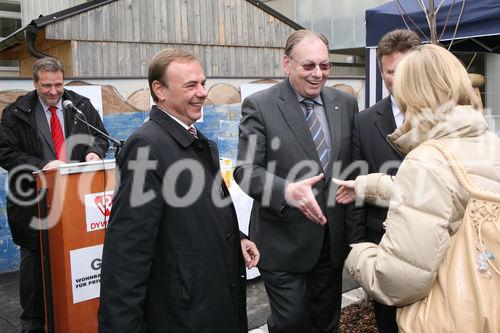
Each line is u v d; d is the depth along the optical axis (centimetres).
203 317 199
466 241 166
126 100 576
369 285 176
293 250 273
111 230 192
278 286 278
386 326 279
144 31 734
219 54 815
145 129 200
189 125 213
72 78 539
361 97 784
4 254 546
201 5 791
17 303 459
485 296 158
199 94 205
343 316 393
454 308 159
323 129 284
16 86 509
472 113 173
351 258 191
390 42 266
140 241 188
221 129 639
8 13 1015
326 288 294
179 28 770
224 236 211
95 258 286
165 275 197
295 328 279
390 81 271
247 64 848
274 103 279
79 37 671
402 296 166
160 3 747
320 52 266
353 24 1069
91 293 286
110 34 700
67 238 276
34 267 339
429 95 173
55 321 291
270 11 866
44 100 371
